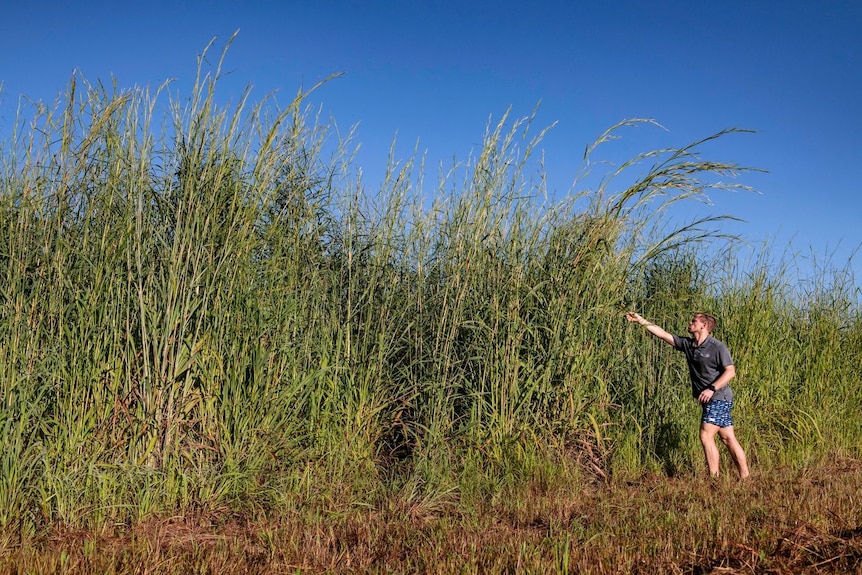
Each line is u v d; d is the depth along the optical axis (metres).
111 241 6.46
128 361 6.34
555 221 8.63
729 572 4.91
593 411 8.48
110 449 6.20
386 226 8.18
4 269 6.08
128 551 5.23
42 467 5.91
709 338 8.66
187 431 6.64
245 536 5.79
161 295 6.53
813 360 11.45
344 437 7.33
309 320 7.54
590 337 8.46
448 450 7.64
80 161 6.52
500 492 7.20
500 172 8.34
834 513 6.23
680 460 9.09
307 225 7.72
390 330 7.99
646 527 6.01
